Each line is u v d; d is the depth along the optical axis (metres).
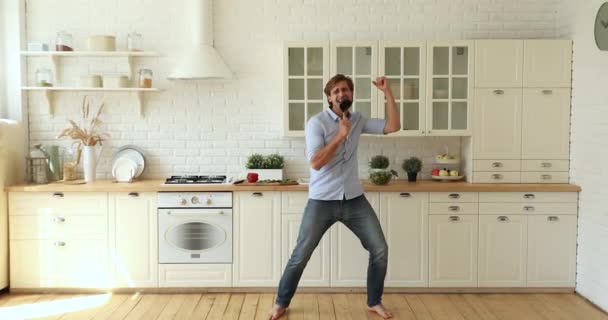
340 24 5.02
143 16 5.02
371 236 3.91
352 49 4.74
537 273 4.57
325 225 3.92
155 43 5.04
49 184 4.64
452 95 4.74
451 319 3.98
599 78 4.23
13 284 4.57
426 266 4.56
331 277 4.55
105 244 4.55
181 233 4.53
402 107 4.75
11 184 4.66
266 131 5.09
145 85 4.87
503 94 4.70
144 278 4.56
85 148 4.82
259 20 5.02
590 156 4.37
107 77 4.84
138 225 4.53
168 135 5.08
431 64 4.71
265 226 4.54
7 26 4.91
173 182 4.69
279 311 3.98
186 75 4.70
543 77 4.68
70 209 4.53
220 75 4.73
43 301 4.38
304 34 5.02
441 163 4.96
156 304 4.30
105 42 4.82
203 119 5.08
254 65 5.05
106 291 4.60
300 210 4.53
